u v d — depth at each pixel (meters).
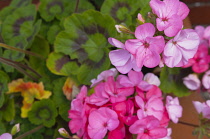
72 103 0.56
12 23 0.72
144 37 0.51
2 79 0.68
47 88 0.68
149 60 0.52
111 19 0.65
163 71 0.65
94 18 0.66
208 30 0.61
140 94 0.55
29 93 0.68
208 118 0.58
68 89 0.66
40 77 0.70
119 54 0.53
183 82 0.66
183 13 0.53
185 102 0.66
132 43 0.51
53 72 0.67
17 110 0.70
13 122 0.69
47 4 0.74
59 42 0.67
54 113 0.67
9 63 0.66
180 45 0.52
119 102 0.53
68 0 0.73
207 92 0.66
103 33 0.66
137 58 0.51
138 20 0.54
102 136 0.52
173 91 0.66
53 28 0.72
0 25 0.73
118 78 0.56
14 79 0.72
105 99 0.54
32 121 0.67
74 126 0.55
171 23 0.51
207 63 0.61
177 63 0.53
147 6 0.65
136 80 0.56
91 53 0.67
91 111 0.52
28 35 0.71
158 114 0.54
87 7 0.72
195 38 0.52
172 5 0.51
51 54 0.68
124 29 0.55
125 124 0.54
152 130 0.52
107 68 0.65
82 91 0.57
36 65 0.72
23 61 0.72
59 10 0.73
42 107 0.67
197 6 0.74
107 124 0.52
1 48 0.71
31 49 0.72
